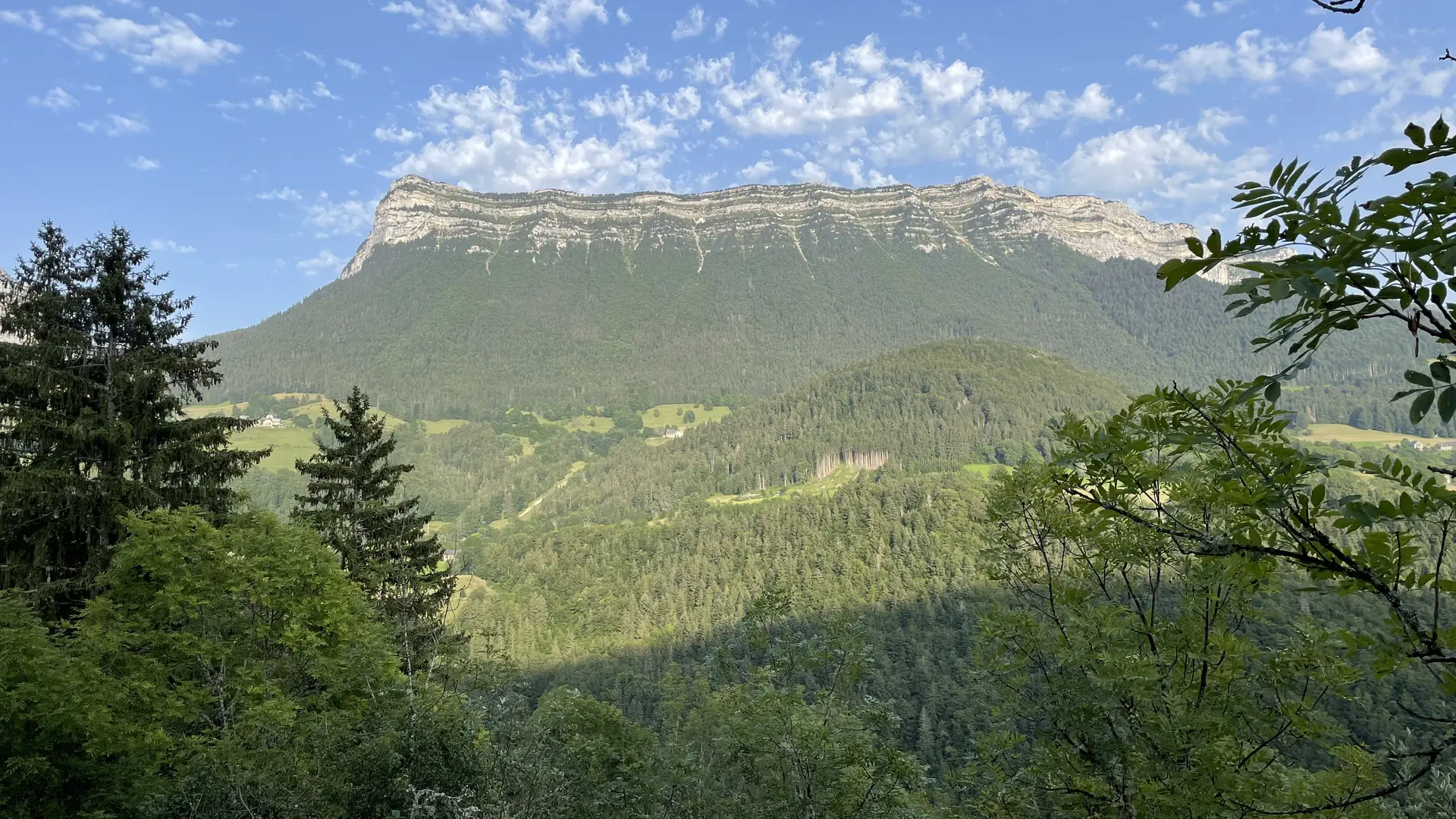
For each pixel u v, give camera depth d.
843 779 12.62
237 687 13.95
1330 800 6.02
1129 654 7.03
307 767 10.02
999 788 8.53
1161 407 4.72
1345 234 2.49
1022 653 7.94
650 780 16.31
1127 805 7.07
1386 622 3.66
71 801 11.09
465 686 11.74
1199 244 2.80
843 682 13.82
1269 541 3.85
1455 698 3.43
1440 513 3.19
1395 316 2.58
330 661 13.86
